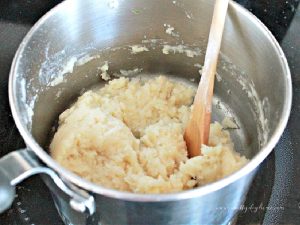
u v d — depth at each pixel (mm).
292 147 248
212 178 224
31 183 237
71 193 168
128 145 231
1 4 308
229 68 265
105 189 158
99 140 232
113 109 260
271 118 225
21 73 217
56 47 246
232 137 272
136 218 176
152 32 269
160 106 270
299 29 296
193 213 176
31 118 236
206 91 229
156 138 241
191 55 278
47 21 230
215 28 217
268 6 306
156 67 294
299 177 236
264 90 238
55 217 227
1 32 296
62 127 248
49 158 167
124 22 260
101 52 273
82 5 239
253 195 229
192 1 243
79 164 225
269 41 221
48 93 258
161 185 212
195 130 238
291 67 280
